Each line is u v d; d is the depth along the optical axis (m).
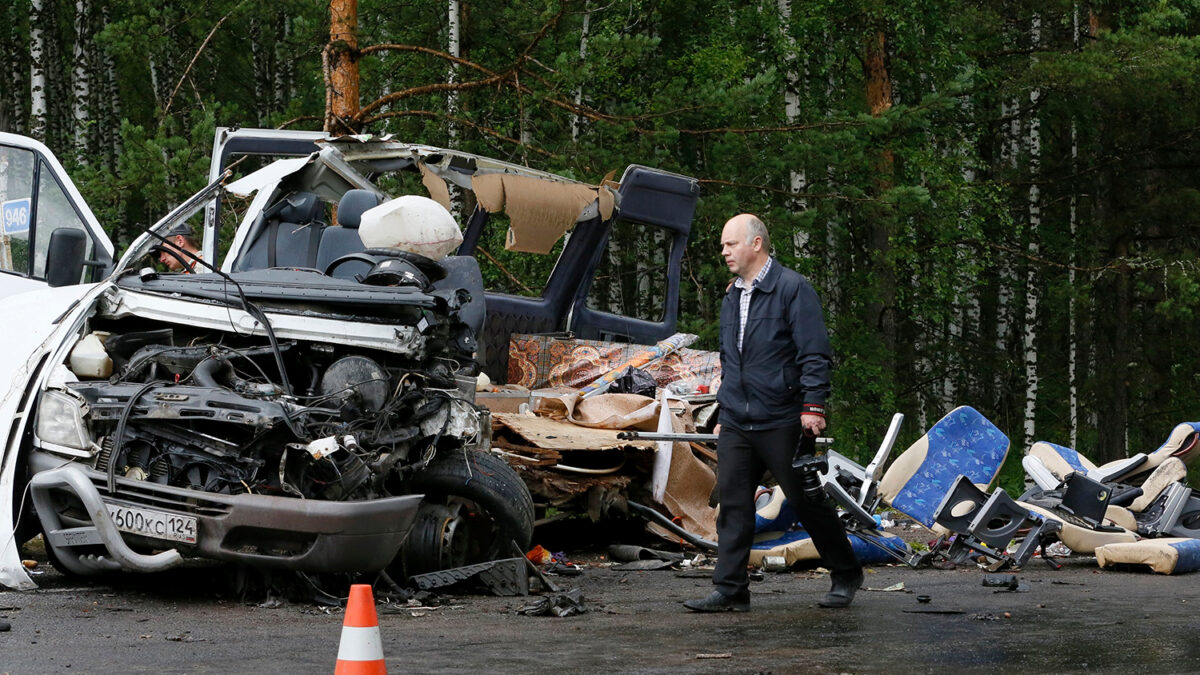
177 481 6.24
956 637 5.59
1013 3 30.14
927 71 27.03
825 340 6.51
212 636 5.32
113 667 4.57
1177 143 31.06
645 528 10.19
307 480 6.29
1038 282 31.66
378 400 6.53
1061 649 5.25
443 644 5.25
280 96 31.59
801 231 23.45
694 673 4.63
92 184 18.44
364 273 7.82
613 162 19.53
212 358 6.55
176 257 7.63
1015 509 8.69
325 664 4.68
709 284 23.75
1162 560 8.59
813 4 25.36
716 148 21.53
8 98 32.75
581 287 12.14
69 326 6.68
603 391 10.60
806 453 6.62
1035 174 31.52
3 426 6.46
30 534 6.71
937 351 32.19
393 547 6.34
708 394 10.82
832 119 21.95
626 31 24.62
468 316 7.75
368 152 10.92
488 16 23.72
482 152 21.80
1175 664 4.87
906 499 9.05
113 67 29.73
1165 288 28.56
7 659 4.68
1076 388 32.16
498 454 8.63
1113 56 27.17
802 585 7.94
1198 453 10.21
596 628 5.80
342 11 16.22
